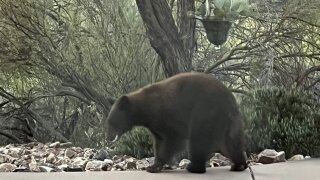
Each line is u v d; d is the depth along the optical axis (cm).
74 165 848
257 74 1439
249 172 763
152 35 1240
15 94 1681
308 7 1437
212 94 748
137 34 1429
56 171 805
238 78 1590
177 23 1334
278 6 1497
